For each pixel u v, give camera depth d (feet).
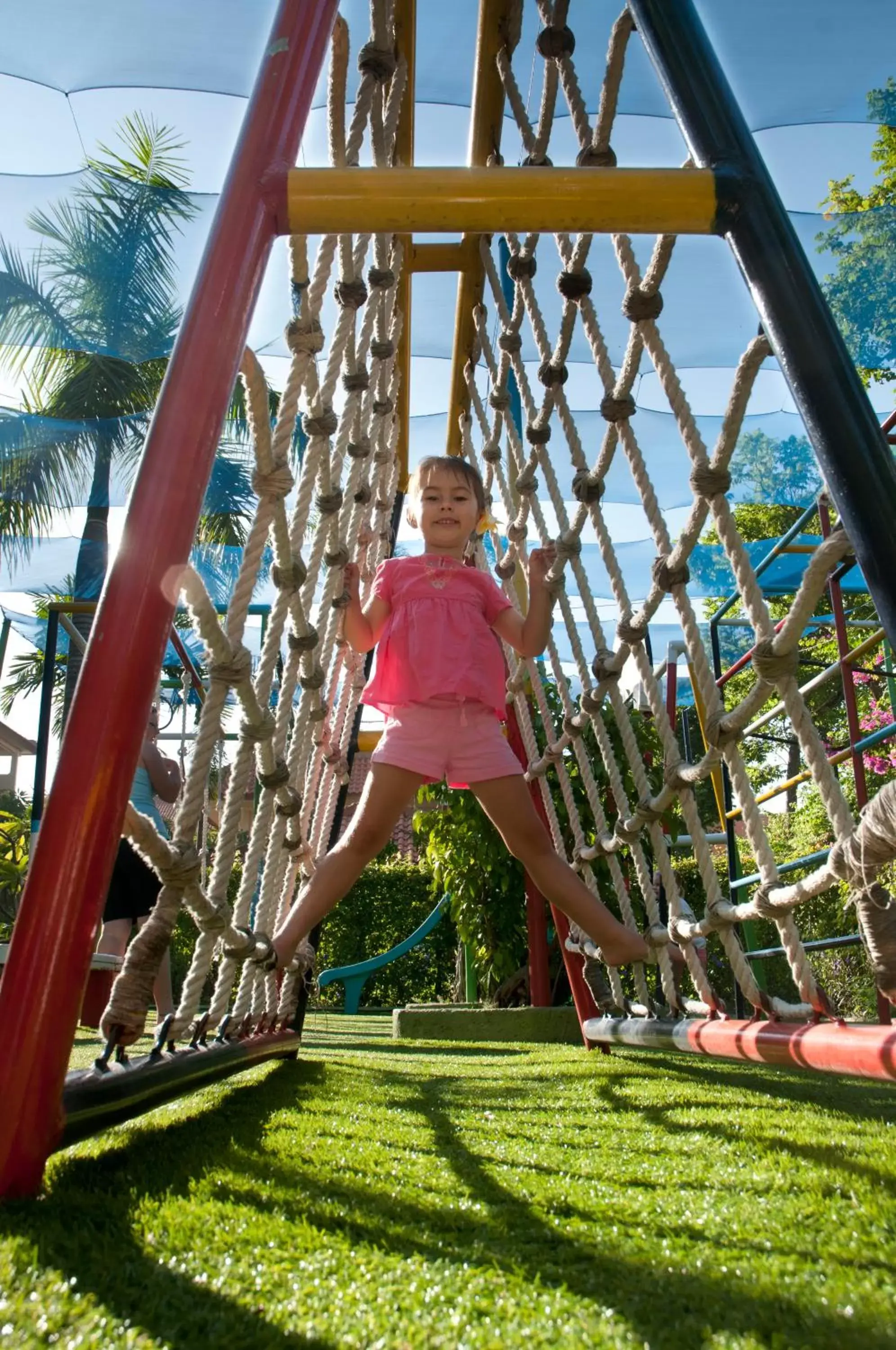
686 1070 9.64
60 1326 2.37
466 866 19.56
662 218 4.96
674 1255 3.05
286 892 8.63
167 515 4.31
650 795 7.62
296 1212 3.51
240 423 40.63
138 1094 4.48
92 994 16.07
